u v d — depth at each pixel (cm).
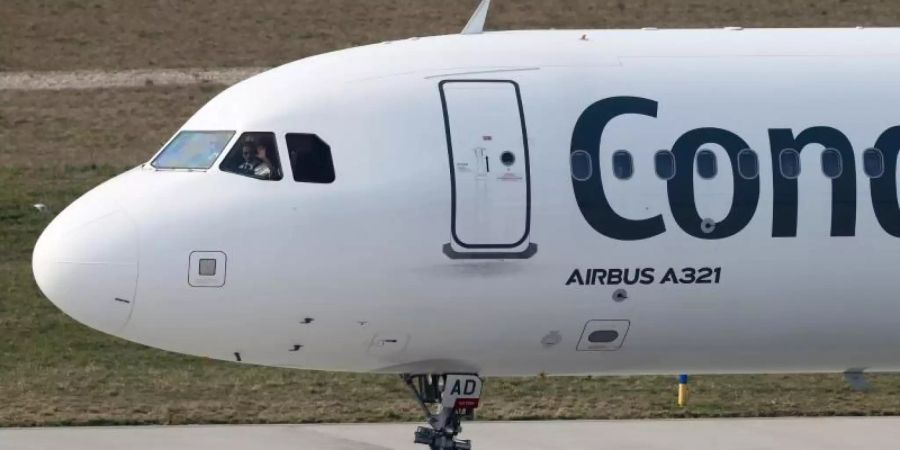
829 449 8381
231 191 6531
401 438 8519
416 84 6756
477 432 8756
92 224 6519
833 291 6888
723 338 6925
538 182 6612
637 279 6706
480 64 6869
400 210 6512
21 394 9838
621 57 6988
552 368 7038
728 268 6775
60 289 6525
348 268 6481
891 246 6888
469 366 6931
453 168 6575
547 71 6856
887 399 9900
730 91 6919
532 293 6638
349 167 6562
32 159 18075
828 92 6988
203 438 8488
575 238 6625
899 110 6994
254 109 6706
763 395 9988
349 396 9838
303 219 6475
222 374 10556
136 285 6438
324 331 6588
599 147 6706
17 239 14725
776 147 6844
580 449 8269
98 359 11081
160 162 6788
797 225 6812
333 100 6700
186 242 6438
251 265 6444
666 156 6744
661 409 9556
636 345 6900
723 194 6756
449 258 6544
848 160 6881
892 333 7044
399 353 6762
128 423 9012
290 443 8356
